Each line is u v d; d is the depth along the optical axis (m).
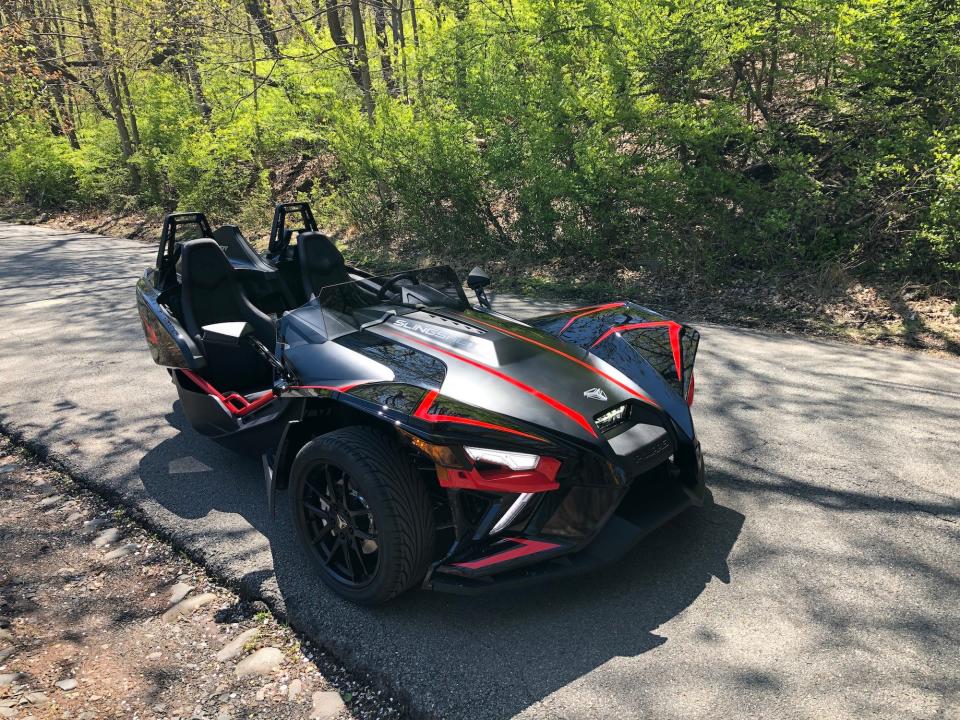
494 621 2.68
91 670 2.55
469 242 10.91
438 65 10.52
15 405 5.24
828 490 3.51
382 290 3.92
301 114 13.59
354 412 3.11
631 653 2.46
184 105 18.75
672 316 7.34
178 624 2.80
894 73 7.71
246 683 2.46
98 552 3.34
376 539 2.64
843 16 7.55
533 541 2.59
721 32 8.21
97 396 5.39
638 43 8.54
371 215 12.61
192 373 4.15
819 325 6.71
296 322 3.65
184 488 3.89
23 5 20.45
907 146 7.53
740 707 2.20
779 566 2.91
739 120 8.05
